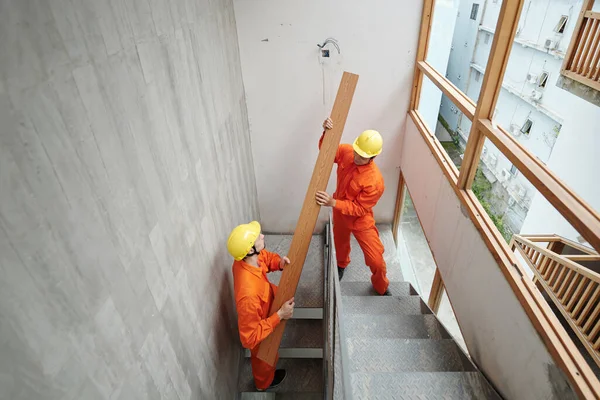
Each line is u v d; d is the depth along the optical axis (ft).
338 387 4.89
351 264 13.79
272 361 8.23
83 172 3.18
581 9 5.27
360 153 9.07
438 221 8.91
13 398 2.40
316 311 11.46
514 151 5.45
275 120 11.89
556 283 5.73
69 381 2.95
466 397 6.49
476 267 6.83
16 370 2.43
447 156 8.73
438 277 10.41
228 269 8.63
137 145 4.20
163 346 4.84
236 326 9.51
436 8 9.72
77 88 3.13
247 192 11.52
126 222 3.91
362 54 10.61
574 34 5.41
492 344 6.34
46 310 2.71
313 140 12.28
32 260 2.59
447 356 8.00
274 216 14.34
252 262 7.54
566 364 4.43
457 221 7.70
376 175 9.59
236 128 9.91
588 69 5.37
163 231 4.88
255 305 7.04
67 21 3.01
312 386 10.25
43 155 2.71
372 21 10.05
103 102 3.52
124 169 3.89
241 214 10.36
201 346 6.50
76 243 3.07
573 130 5.72
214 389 7.27
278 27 10.18
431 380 6.77
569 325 5.45
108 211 3.56
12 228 2.42
